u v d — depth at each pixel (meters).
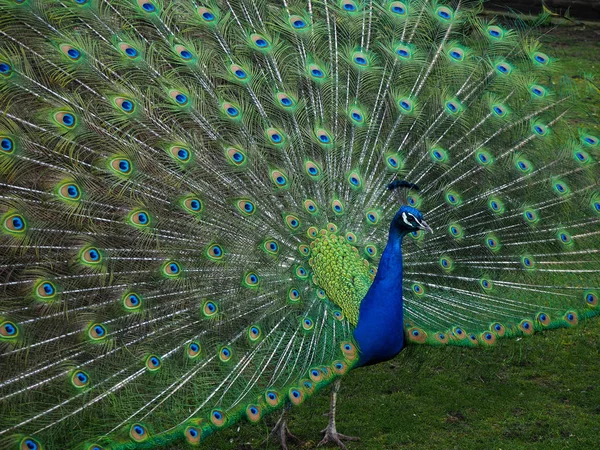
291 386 4.82
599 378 6.32
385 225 5.73
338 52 6.09
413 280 5.71
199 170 5.32
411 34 6.21
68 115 5.00
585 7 14.38
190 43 5.70
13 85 4.95
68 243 4.93
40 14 5.16
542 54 6.24
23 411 4.43
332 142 5.75
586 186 5.89
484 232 5.81
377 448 5.49
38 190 4.91
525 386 6.23
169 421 4.58
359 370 6.49
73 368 4.61
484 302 5.69
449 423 5.78
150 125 5.30
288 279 5.32
